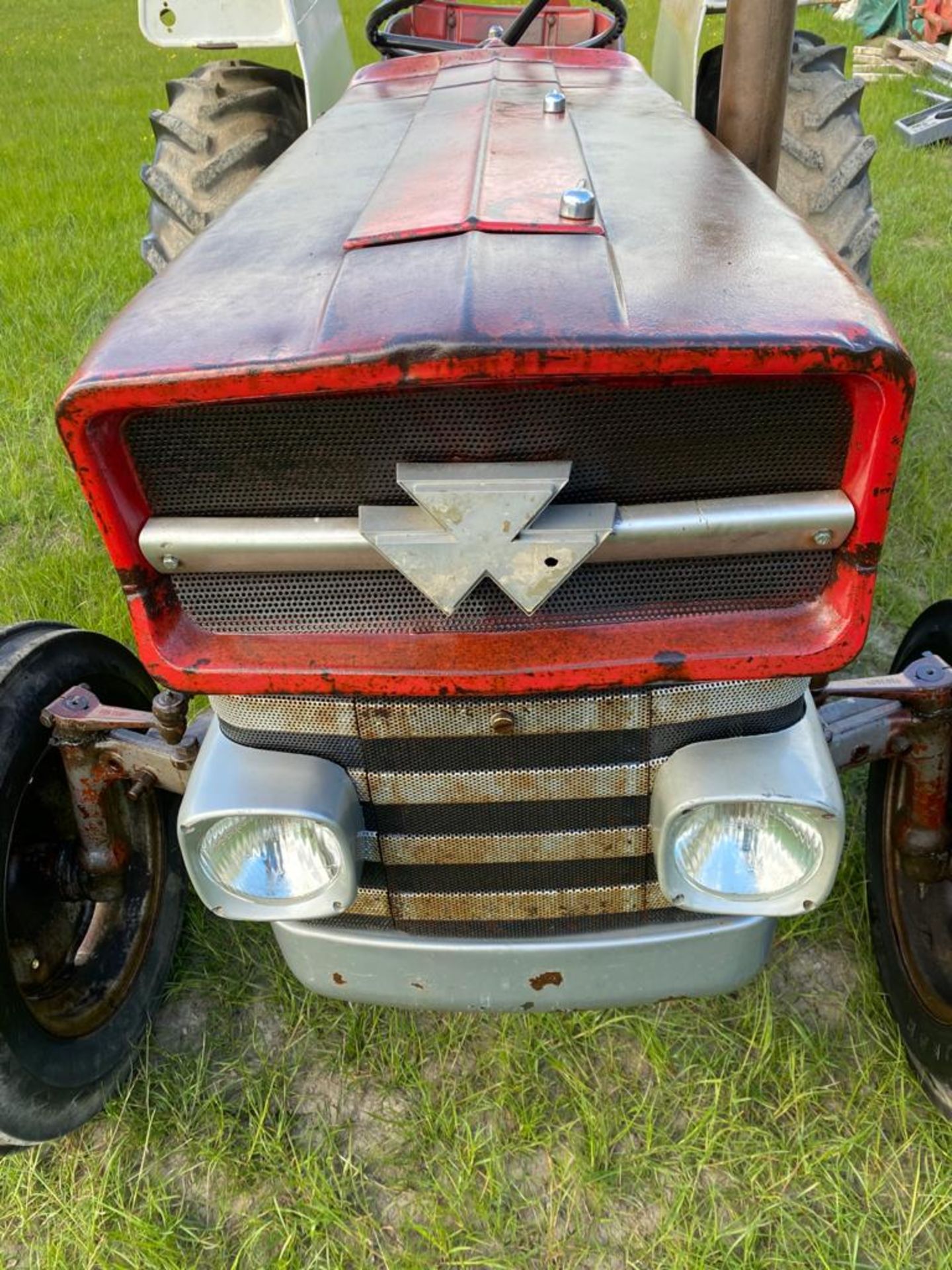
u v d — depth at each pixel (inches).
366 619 49.7
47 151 289.6
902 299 174.1
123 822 76.4
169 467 46.3
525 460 44.6
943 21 371.9
